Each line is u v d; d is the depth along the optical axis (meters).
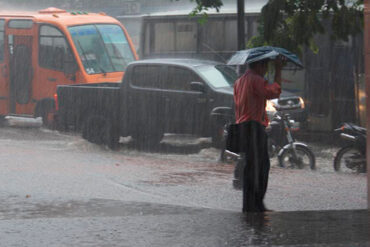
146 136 24.03
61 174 16.92
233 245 6.36
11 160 19.58
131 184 15.58
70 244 6.51
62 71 31.39
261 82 10.66
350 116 26.70
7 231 7.19
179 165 19.48
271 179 16.52
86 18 32.44
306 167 18.86
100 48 32.06
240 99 10.87
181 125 23.14
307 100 27.61
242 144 10.84
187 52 32.53
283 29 19.81
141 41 33.59
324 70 27.19
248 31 30.06
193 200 13.53
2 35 33.03
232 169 18.72
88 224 7.64
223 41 31.70
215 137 22.17
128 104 24.17
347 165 18.00
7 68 32.72
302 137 27.50
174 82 23.33
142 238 6.78
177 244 6.43
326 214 8.48
